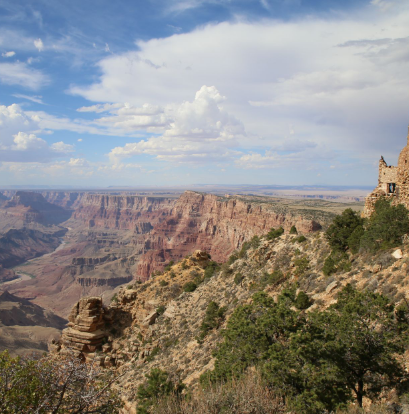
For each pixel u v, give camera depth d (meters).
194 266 69.69
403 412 14.41
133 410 31.16
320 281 32.69
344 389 16.56
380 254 28.23
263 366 17.69
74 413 14.02
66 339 53.72
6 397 12.54
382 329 17.30
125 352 49.78
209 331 39.44
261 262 47.56
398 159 32.50
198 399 15.98
